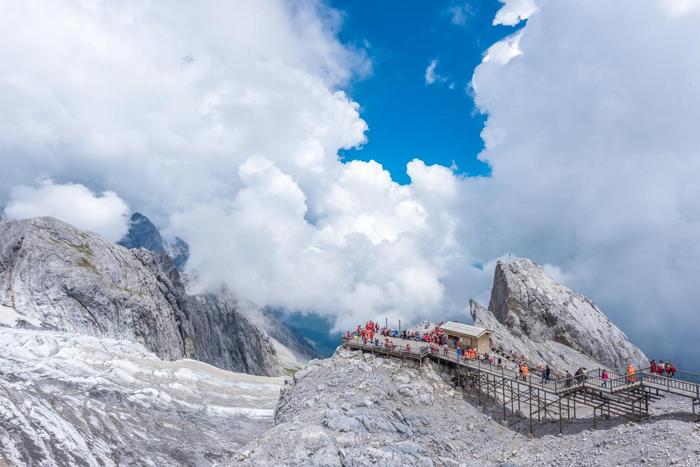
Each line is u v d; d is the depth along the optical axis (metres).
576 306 112.44
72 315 148.12
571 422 56.53
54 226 174.12
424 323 93.94
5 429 72.94
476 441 56.47
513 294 113.88
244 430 100.19
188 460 82.50
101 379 105.19
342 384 67.25
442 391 65.94
